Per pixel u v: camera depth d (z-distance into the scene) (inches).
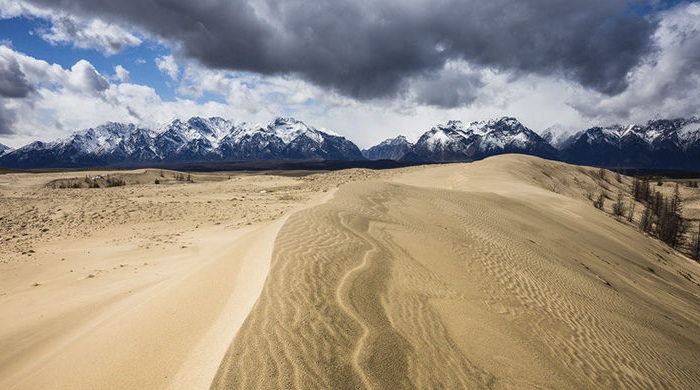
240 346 189.3
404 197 778.8
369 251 375.2
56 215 831.1
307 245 351.3
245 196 1227.9
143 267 481.1
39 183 2063.2
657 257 1270.9
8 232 685.9
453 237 534.6
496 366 242.1
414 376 206.5
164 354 211.6
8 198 1008.9
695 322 607.5
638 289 691.4
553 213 1210.6
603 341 343.0
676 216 2812.5
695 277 1262.3
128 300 342.3
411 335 244.7
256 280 276.5
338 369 189.6
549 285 449.4
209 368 179.0
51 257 540.4
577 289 480.7
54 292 404.5
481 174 1968.5
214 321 236.5
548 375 251.6
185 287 311.6
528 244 661.9
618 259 919.7
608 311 441.7
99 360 224.8
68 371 223.6
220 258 383.6
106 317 306.3
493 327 292.2
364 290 284.5
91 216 826.8
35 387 216.1
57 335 298.8
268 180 1904.5
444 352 238.1
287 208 921.5
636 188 3326.8
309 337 207.5
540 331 315.3
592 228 1200.2
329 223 444.5
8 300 384.8
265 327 208.8
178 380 181.8
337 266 314.8
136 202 1008.9
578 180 3122.5
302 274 281.0
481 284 381.1
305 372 179.8
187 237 655.1
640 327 429.7
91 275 456.1
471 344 258.1
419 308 285.1
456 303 315.6
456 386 210.2
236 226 722.8
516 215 959.0
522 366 251.3
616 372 293.6
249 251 365.4
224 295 274.2
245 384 165.2
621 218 2498.8
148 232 706.2
